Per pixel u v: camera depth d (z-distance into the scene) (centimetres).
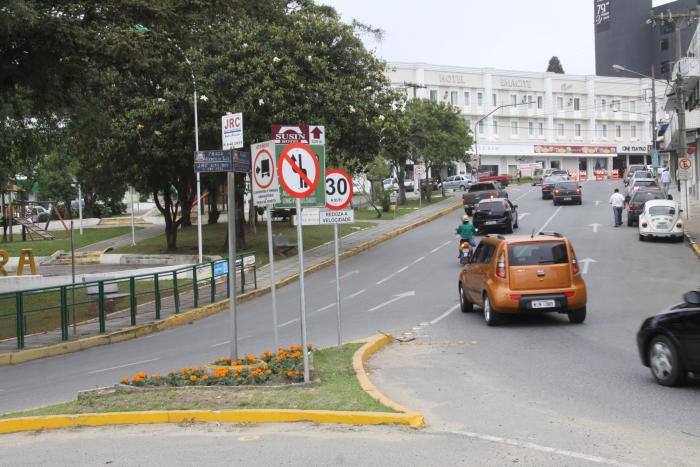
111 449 680
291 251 3192
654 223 2795
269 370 920
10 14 1443
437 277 2269
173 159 2988
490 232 3388
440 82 8194
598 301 1655
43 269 3128
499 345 1176
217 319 1895
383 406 750
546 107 8912
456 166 8325
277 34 2773
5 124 2103
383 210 4912
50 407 845
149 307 2028
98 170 3488
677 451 595
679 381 828
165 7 1694
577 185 4734
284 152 862
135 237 4253
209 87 2669
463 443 641
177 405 796
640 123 9656
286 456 626
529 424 696
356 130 2972
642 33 10400
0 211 5353
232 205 990
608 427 677
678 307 850
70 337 1642
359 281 2341
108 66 1795
